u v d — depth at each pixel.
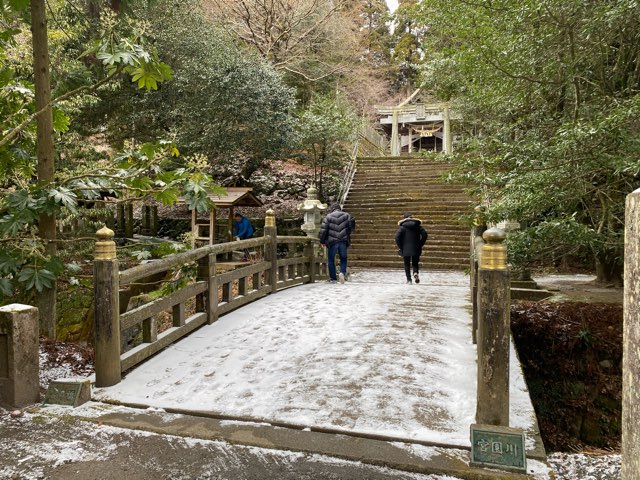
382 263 11.07
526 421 2.41
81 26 7.38
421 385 2.91
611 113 3.71
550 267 9.19
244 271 5.38
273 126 12.05
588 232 4.00
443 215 12.32
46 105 3.71
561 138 3.85
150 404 2.67
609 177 4.28
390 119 21.66
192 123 11.63
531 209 4.24
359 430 2.31
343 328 4.25
